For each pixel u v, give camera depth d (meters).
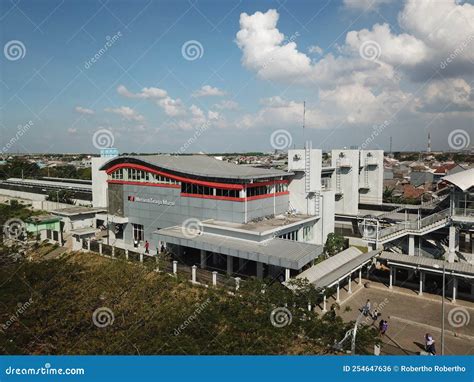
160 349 16.30
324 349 16.55
